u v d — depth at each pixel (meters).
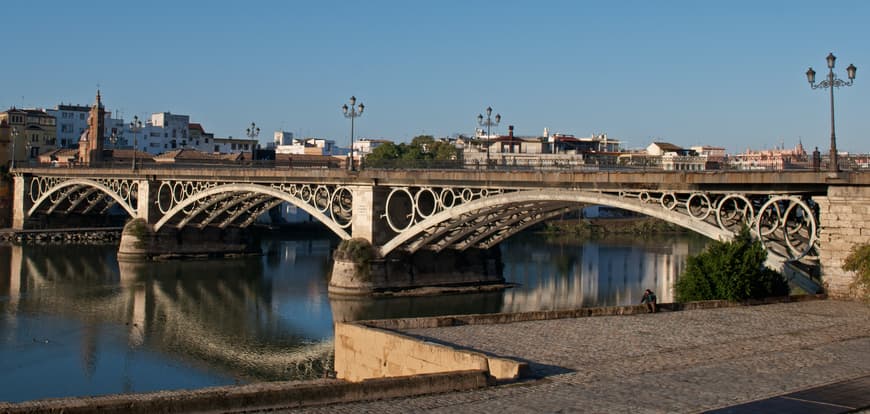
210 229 93.31
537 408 17.36
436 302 61.72
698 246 111.06
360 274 63.97
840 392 18.92
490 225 64.81
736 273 35.78
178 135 184.62
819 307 33.75
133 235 88.81
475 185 57.00
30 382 39.19
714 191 42.34
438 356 21.53
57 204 110.94
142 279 74.25
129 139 176.62
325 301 62.50
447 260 68.12
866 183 35.56
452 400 17.95
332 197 68.56
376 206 64.81
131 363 43.16
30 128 153.00
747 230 37.78
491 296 65.00
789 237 40.06
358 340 24.91
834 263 36.50
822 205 36.94
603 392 18.89
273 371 41.47
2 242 102.88
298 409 16.94
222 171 81.06
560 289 69.44
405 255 65.75
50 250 96.00
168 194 92.25
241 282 73.31
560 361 22.41
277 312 58.22
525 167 59.84
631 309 31.95
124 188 97.50
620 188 47.66
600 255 98.56
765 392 18.98
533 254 99.50
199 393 16.67
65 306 59.72
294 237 117.38
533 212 62.06
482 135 169.38
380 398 18.03
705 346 24.92
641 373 21.03
